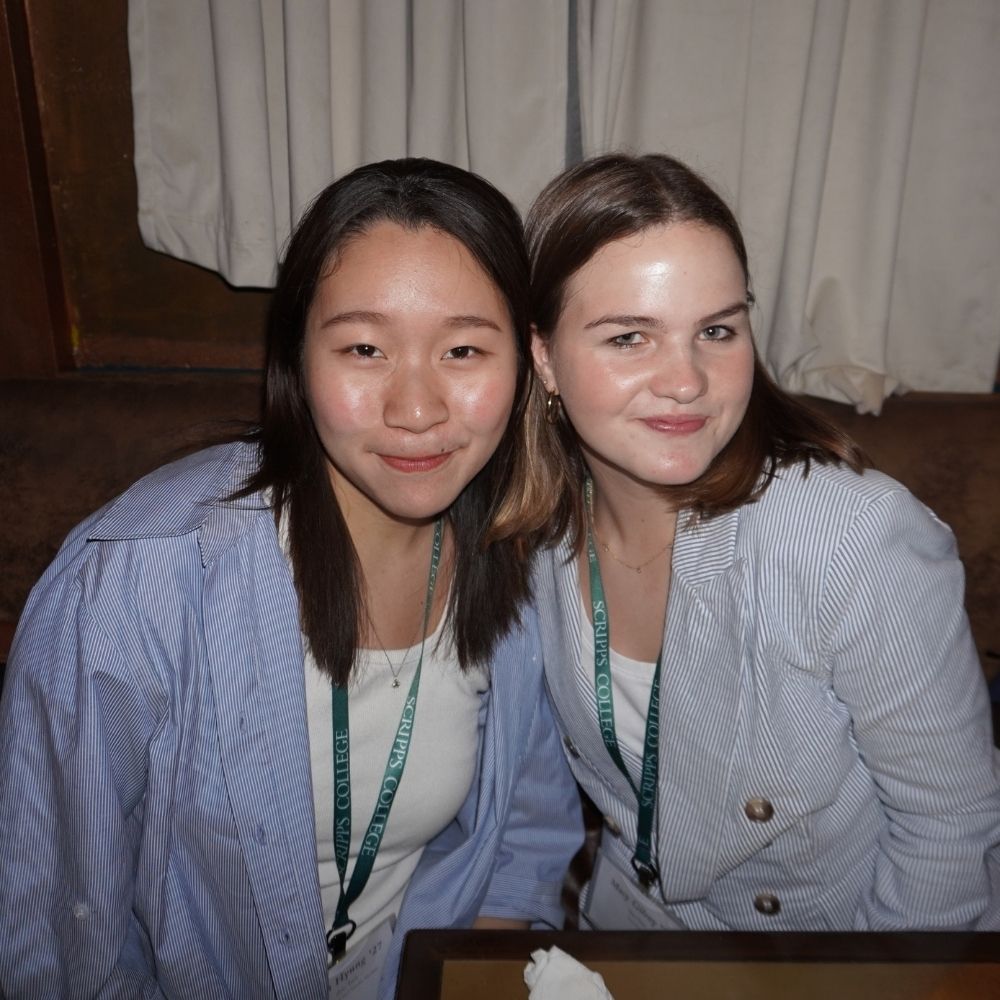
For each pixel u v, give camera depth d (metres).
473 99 2.06
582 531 1.17
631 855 1.32
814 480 1.00
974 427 2.22
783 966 0.88
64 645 1.01
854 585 0.97
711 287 0.92
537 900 1.36
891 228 2.18
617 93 2.09
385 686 1.15
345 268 0.90
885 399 2.32
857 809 1.13
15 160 2.23
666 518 1.10
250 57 2.02
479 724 1.29
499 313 0.94
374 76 2.07
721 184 2.12
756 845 1.12
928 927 1.07
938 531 1.03
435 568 1.15
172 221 2.20
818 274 2.26
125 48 2.27
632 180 0.92
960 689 1.01
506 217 0.94
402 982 0.87
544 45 2.04
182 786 1.06
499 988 0.86
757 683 1.04
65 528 2.12
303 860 1.07
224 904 1.11
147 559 1.01
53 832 1.04
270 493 1.05
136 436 2.18
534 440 1.12
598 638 1.18
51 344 2.38
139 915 1.13
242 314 2.51
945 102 2.19
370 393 0.92
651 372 0.93
